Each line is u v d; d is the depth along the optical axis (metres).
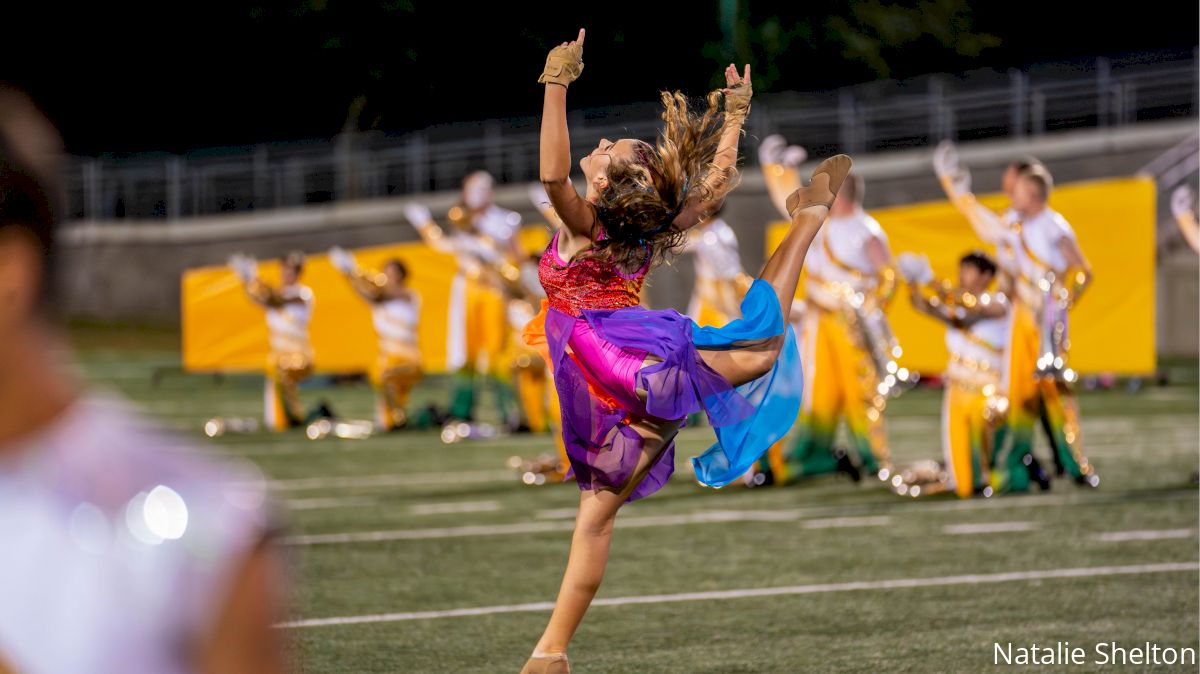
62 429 2.85
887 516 22.98
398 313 38.91
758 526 22.08
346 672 13.24
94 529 2.75
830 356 26.39
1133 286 42.38
